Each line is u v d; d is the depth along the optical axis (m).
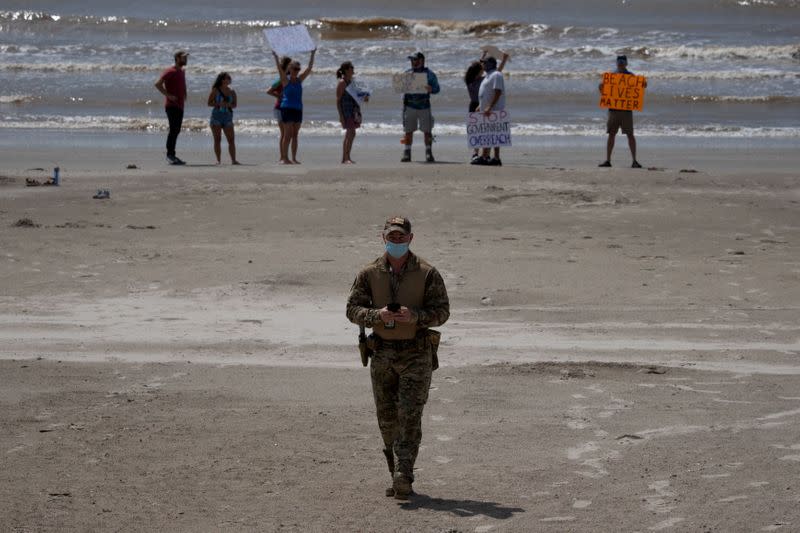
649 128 46.81
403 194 28.56
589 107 53.03
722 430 11.97
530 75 62.72
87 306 18.45
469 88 34.84
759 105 54.47
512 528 9.19
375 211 26.66
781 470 10.56
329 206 27.11
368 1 99.00
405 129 34.59
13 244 22.77
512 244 23.50
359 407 13.05
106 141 40.75
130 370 14.66
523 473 10.65
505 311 18.34
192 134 43.75
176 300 18.94
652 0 98.25
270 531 9.20
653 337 16.70
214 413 12.73
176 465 10.92
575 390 13.76
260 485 10.38
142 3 97.88
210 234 24.17
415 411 10.09
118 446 11.49
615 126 34.19
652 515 9.42
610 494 9.99
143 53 69.38
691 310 18.39
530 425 12.27
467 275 20.73
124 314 17.95
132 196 28.02
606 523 9.26
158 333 16.73
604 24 88.81
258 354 15.62
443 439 11.80
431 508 9.72
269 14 92.81
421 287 10.15
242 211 26.52
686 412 12.73
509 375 14.50
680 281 20.48
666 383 14.09
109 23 84.50
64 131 43.47
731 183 31.28
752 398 13.34
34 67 61.50
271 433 12.00
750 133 45.66
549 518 9.41
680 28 86.12
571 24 88.56
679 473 10.54
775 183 31.50
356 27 83.88
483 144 33.72
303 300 19.08
